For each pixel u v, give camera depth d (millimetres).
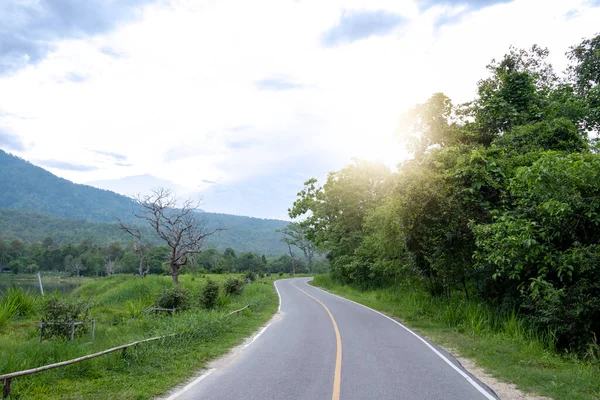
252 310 20938
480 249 14836
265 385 7125
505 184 14047
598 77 20609
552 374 7953
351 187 42250
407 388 6961
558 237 10961
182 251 32156
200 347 10516
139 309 19234
